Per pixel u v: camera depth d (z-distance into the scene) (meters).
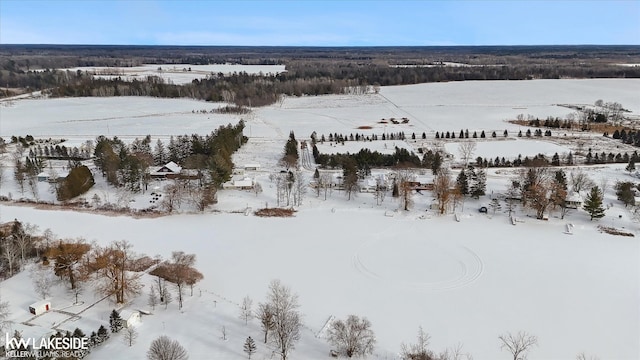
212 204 123.06
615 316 75.62
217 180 130.38
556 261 94.06
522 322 73.75
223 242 102.31
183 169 146.50
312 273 88.81
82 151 174.75
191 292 80.62
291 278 86.88
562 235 106.56
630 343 68.94
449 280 86.62
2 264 88.62
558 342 68.94
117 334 69.06
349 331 66.50
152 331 70.00
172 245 100.25
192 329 70.75
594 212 112.88
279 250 98.62
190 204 123.25
